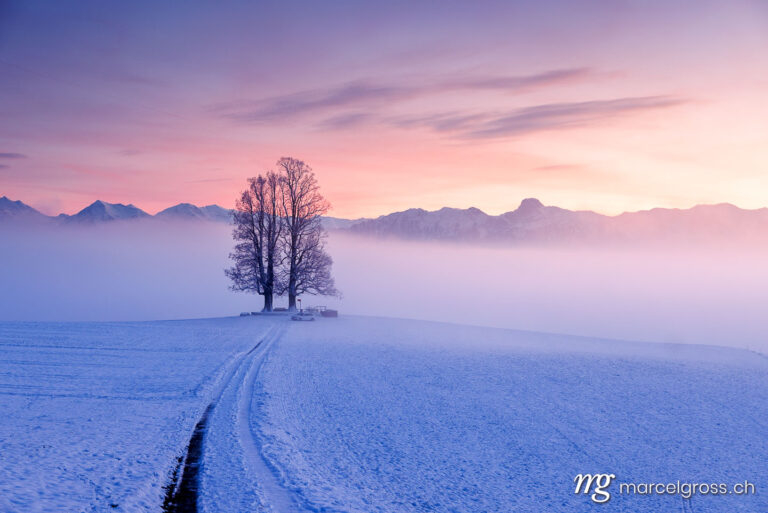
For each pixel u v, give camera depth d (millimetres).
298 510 17297
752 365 51000
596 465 24797
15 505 15180
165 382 33812
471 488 21516
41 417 24828
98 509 15781
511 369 44344
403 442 26094
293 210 81875
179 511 16719
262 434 24531
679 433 29438
